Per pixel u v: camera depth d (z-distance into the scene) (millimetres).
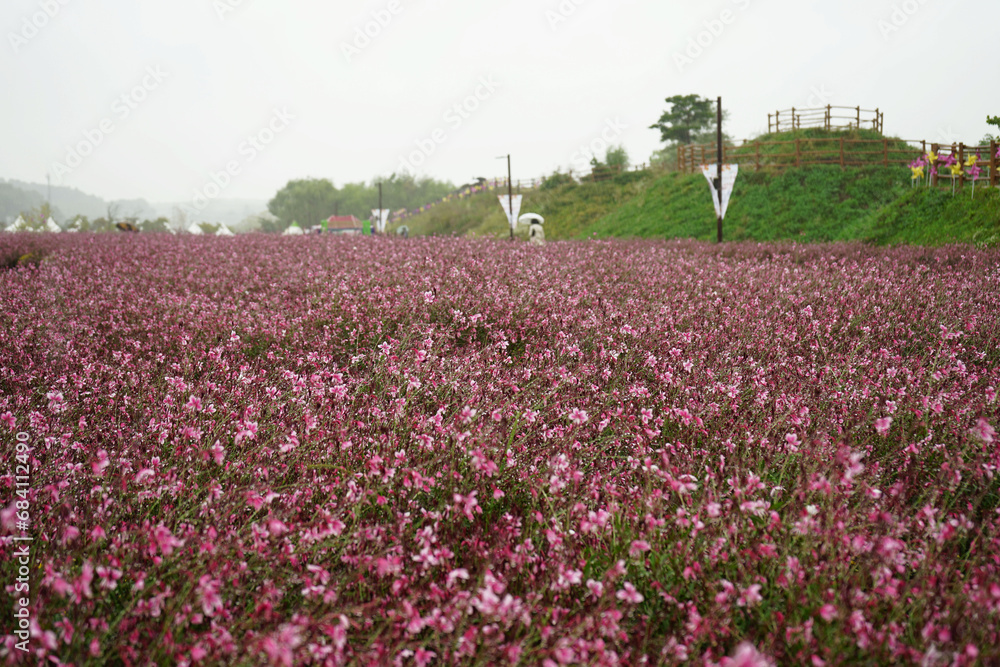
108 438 3662
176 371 4926
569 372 4570
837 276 8773
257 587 2422
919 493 3127
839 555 2428
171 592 2244
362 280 7566
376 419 3555
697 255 12664
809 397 4098
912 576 2617
